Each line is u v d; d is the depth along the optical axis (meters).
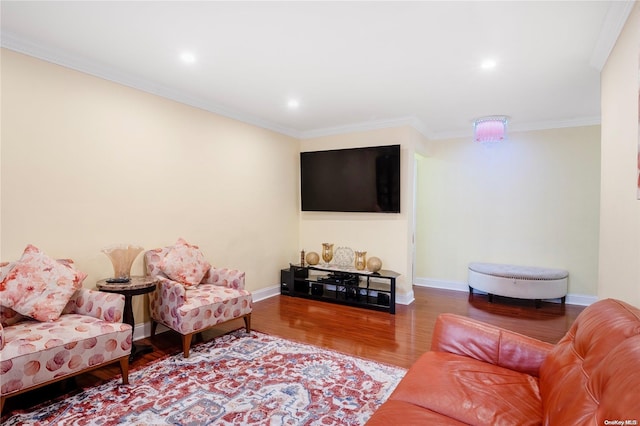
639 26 1.70
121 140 3.02
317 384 2.36
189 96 3.54
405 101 3.66
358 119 4.42
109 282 2.70
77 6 1.99
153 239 3.29
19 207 2.43
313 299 4.59
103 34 2.32
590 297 4.32
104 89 2.90
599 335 1.28
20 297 2.21
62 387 2.31
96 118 2.85
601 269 2.41
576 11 1.98
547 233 4.55
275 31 2.26
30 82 2.46
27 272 2.28
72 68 2.68
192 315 2.81
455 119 4.37
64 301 2.35
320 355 2.83
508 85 3.17
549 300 4.50
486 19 2.09
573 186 4.39
